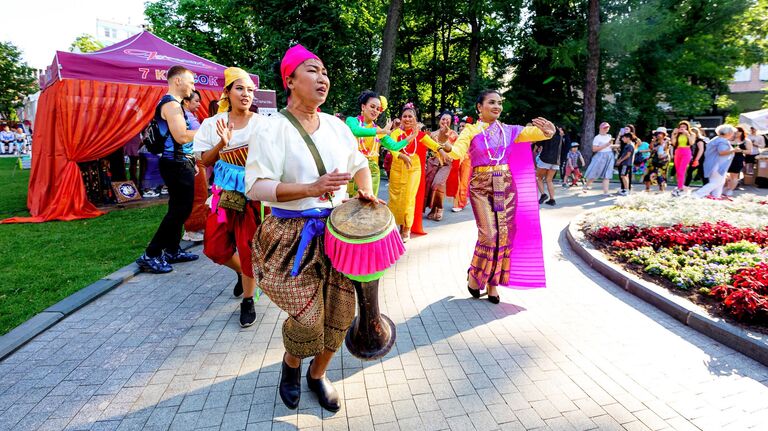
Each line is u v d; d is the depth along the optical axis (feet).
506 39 73.36
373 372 9.72
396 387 9.15
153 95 28.50
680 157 36.04
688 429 7.81
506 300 13.93
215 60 80.07
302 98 6.97
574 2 69.15
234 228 11.43
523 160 13.67
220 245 12.01
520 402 8.64
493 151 12.96
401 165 20.29
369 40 73.56
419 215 22.35
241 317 11.89
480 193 13.20
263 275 7.25
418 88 94.27
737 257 15.53
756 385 9.19
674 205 25.23
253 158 6.82
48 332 11.48
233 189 11.01
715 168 30.30
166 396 8.77
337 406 8.30
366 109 19.19
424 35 86.94
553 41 68.69
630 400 8.69
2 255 18.08
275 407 8.43
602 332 11.66
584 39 61.26
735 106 84.69
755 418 8.10
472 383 9.29
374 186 20.13
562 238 22.06
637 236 19.15
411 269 16.99
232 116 11.38
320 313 7.22
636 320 12.41
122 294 14.17
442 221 26.66
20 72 138.82
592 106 58.13
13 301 13.23
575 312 12.98
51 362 10.02
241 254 11.27
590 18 57.26
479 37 74.90
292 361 8.11
